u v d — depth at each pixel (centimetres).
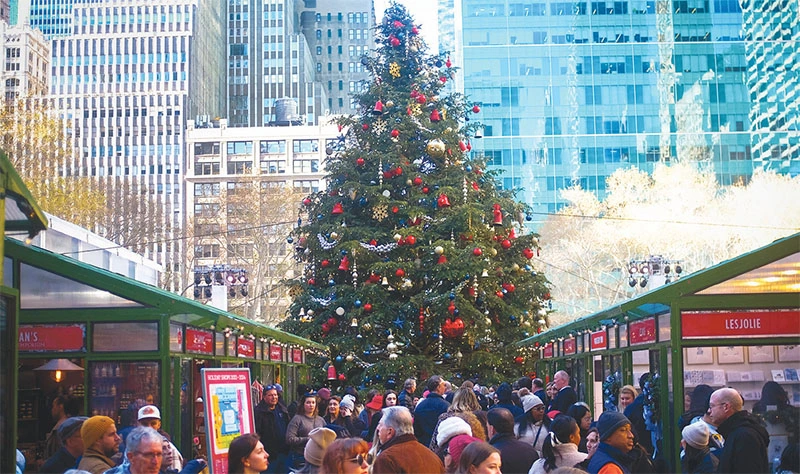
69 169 11031
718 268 1377
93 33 15575
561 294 7838
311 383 3209
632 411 1443
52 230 3378
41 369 1403
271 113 18175
